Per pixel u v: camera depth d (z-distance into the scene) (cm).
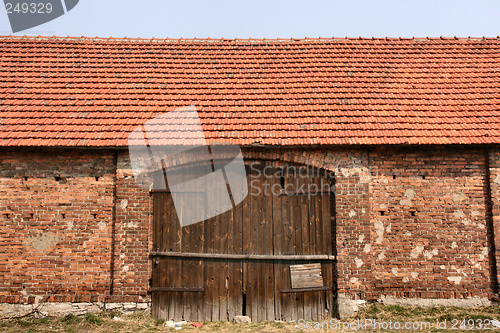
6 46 1012
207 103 870
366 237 792
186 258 793
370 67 976
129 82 927
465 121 825
